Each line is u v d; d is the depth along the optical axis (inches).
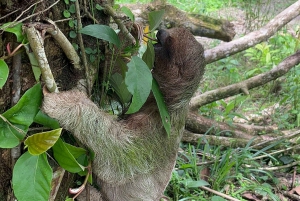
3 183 114.4
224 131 256.8
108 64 138.9
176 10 253.8
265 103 328.8
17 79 108.5
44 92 112.3
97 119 124.0
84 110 119.5
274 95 339.9
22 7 103.7
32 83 113.0
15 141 104.3
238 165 220.2
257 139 257.8
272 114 304.2
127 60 142.4
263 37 277.6
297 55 273.7
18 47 102.4
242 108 322.3
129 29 140.6
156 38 156.4
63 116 115.2
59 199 131.3
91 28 112.9
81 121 119.3
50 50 115.3
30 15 102.5
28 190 103.9
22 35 101.7
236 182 215.8
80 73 125.5
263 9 535.5
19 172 103.6
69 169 113.1
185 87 147.2
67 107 115.7
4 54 104.7
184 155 221.6
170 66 144.6
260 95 343.0
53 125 115.0
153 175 154.3
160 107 125.0
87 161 125.8
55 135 100.5
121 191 154.4
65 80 124.6
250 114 310.8
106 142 127.2
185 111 155.4
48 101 111.9
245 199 203.6
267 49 373.1
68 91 120.6
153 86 125.5
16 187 103.2
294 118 298.7
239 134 261.6
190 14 257.9
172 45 144.4
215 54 271.6
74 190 122.6
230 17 507.2
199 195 195.8
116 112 159.6
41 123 113.0
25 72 110.5
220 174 205.3
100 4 131.1
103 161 130.8
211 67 378.9
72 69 124.6
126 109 146.2
